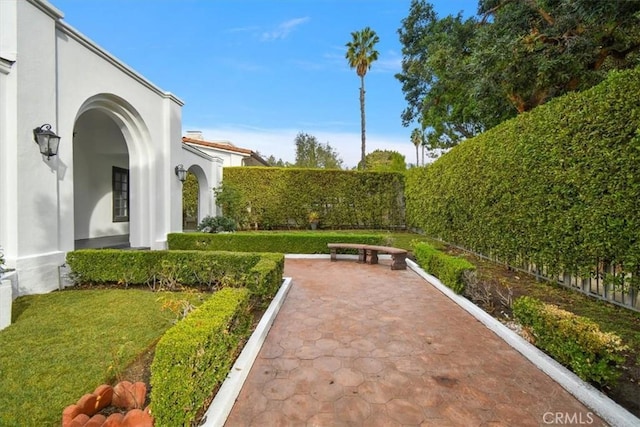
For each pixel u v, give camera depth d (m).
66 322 3.91
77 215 9.55
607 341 2.57
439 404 2.56
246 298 3.64
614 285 4.46
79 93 5.96
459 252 9.64
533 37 7.89
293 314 4.70
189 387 2.07
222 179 14.83
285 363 3.21
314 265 8.81
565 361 2.94
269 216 16.39
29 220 4.89
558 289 5.64
